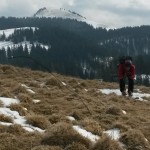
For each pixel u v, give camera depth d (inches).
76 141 388.5
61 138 391.9
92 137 453.1
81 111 602.5
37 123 471.5
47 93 740.0
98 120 569.0
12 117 480.1
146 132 541.3
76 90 867.4
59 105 649.0
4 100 593.0
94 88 1024.2
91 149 385.7
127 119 608.1
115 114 625.0
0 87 693.3
